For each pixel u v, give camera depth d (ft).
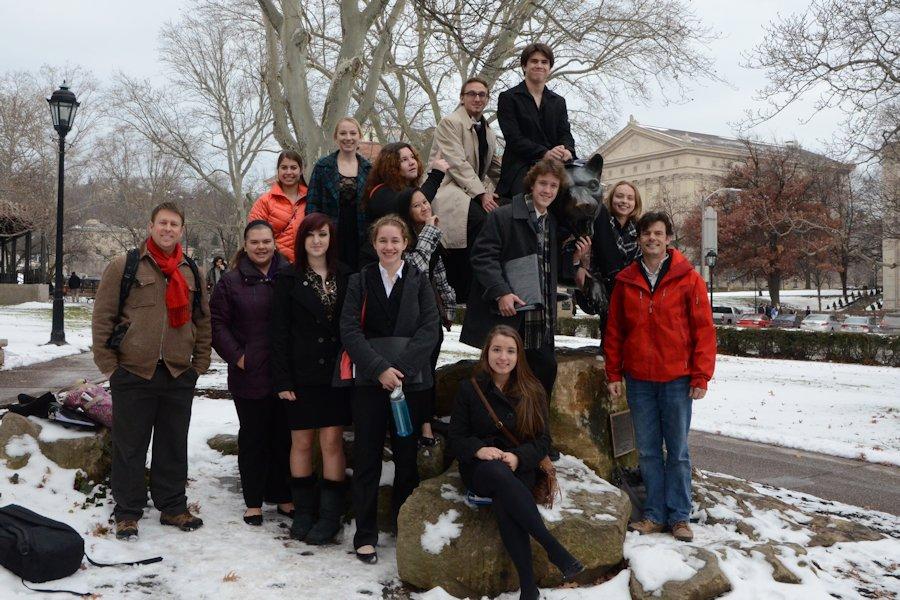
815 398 41.91
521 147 16.60
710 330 14.26
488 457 12.34
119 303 14.16
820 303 183.52
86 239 213.25
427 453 15.46
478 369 13.38
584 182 15.08
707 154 272.10
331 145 36.47
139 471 14.38
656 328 14.33
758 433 30.30
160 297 14.44
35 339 54.03
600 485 14.21
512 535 11.80
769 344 75.61
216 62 120.16
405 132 69.72
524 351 14.30
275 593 11.84
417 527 12.63
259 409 15.25
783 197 147.43
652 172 284.20
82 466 15.61
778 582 12.79
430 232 14.97
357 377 13.62
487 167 18.07
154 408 14.53
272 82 39.45
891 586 13.44
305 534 14.58
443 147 17.06
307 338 14.53
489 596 12.17
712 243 89.04
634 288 14.66
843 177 131.95
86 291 168.76
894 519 18.60
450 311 15.57
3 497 14.08
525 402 12.87
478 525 12.64
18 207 101.30
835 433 30.96
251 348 15.19
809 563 13.74
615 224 17.06
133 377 14.15
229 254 178.60
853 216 113.60
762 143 155.63
